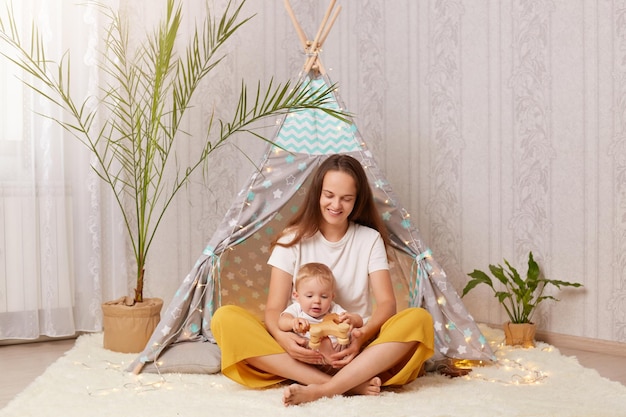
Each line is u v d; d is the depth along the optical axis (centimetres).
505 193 328
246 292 285
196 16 358
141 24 344
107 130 329
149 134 301
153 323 294
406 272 276
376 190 264
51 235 313
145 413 203
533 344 298
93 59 321
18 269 309
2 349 304
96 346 299
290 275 244
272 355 223
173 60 353
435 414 200
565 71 306
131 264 347
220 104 366
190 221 361
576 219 305
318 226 249
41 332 317
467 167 341
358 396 217
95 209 324
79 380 242
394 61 368
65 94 319
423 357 228
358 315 228
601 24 294
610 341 295
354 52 385
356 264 249
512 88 324
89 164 324
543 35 312
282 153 263
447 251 351
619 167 290
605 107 294
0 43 304
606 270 296
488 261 336
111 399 220
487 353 261
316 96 272
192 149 360
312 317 231
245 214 262
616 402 215
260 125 377
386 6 370
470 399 217
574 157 304
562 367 260
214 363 250
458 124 344
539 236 317
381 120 375
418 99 359
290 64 385
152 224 352
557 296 312
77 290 324
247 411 204
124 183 314
